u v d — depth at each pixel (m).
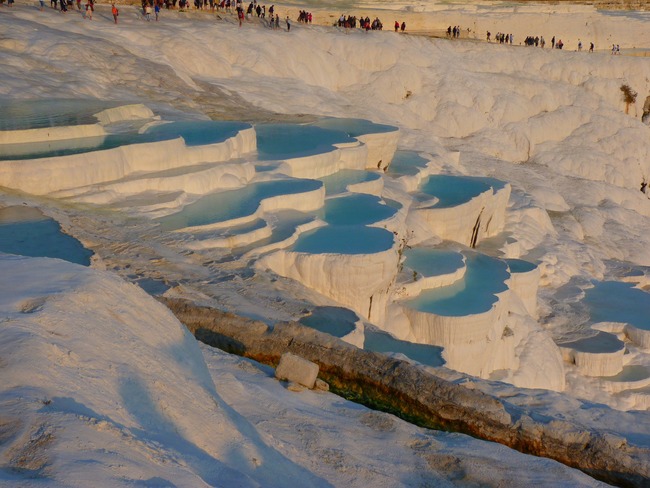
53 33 27.08
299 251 14.38
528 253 27.08
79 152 15.62
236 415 5.00
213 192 16.80
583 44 57.03
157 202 15.16
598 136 44.00
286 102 30.41
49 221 12.74
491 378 17.95
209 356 7.48
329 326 10.92
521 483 5.59
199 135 19.50
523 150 41.59
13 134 16.41
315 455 5.49
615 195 39.28
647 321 23.17
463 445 6.30
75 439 3.15
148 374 4.41
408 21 52.62
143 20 33.03
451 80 42.03
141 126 19.64
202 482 3.32
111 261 11.52
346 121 26.80
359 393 7.79
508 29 55.94
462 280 19.08
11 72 22.97
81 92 23.25
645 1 63.06
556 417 7.20
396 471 5.57
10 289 4.69
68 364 3.91
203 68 30.84
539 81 45.44
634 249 33.12
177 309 9.15
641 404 19.97
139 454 3.30
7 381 3.48
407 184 24.30
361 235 15.64
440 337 16.31
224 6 41.19
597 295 25.64
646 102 47.34
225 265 12.95
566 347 21.19
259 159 19.69
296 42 37.12
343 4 53.94
